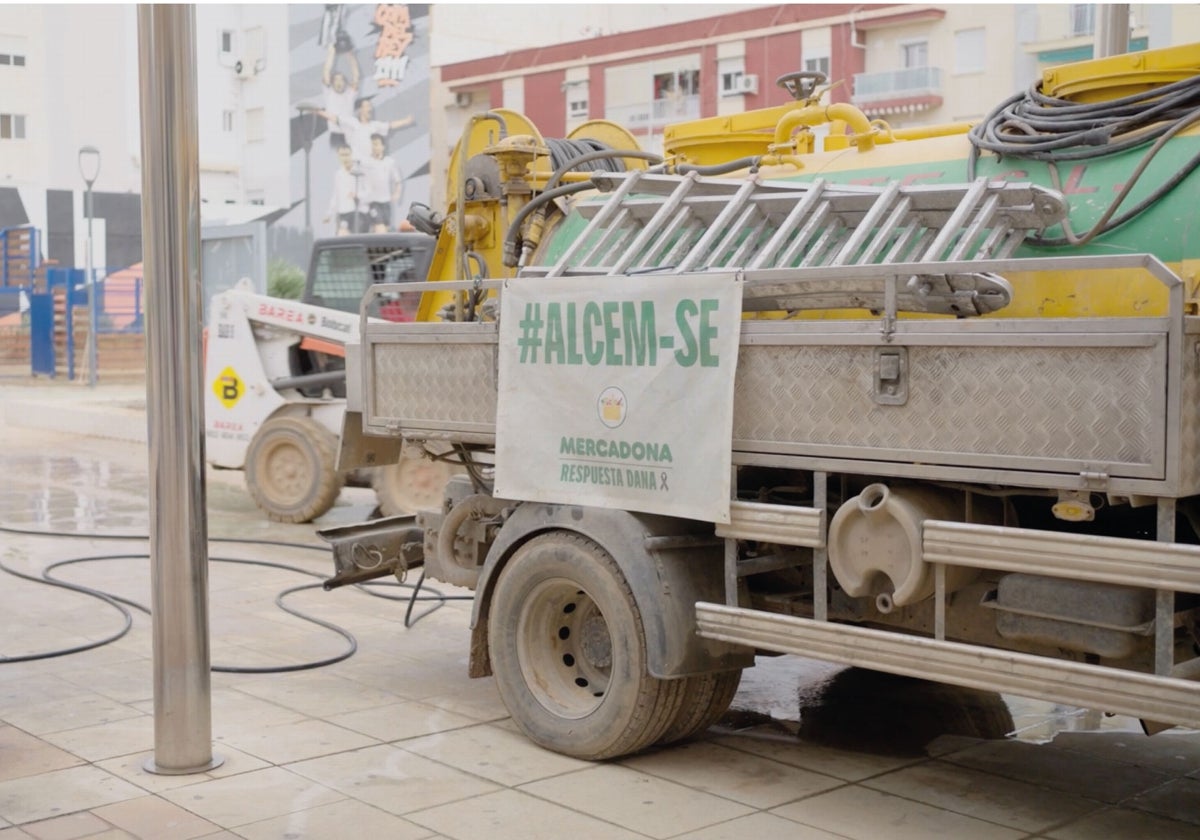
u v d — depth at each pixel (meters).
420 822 4.54
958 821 4.62
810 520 4.52
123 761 5.15
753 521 4.66
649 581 4.90
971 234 4.57
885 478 4.55
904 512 4.28
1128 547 3.79
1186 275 4.45
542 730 5.32
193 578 4.97
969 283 4.29
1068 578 4.00
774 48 37.91
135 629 7.45
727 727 5.80
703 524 5.09
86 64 50.28
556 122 44.53
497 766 5.15
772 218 5.39
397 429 6.00
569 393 5.18
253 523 11.57
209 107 59.50
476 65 47.62
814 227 5.08
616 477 5.02
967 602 4.54
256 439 11.48
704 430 4.73
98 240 49.56
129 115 51.22
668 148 7.20
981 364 4.06
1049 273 4.71
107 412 19.20
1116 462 3.79
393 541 6.95
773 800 4.81
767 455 4.61
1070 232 4.73
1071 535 3.91
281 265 40.94
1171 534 3.73
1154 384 3.71
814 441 4.48
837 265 4.63
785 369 4.55
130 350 32.72
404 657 6.92
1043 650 4.34
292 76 58.69
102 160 50.88
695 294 4.75
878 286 4.50
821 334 4.43
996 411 4.03
